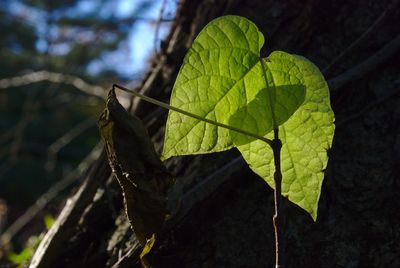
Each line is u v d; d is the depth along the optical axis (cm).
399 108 54
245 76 41
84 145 375
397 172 52
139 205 43
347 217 51
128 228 57
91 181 61
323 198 52
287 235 51
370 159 53
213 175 54
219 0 64
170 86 63
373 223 51
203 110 42
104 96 104
